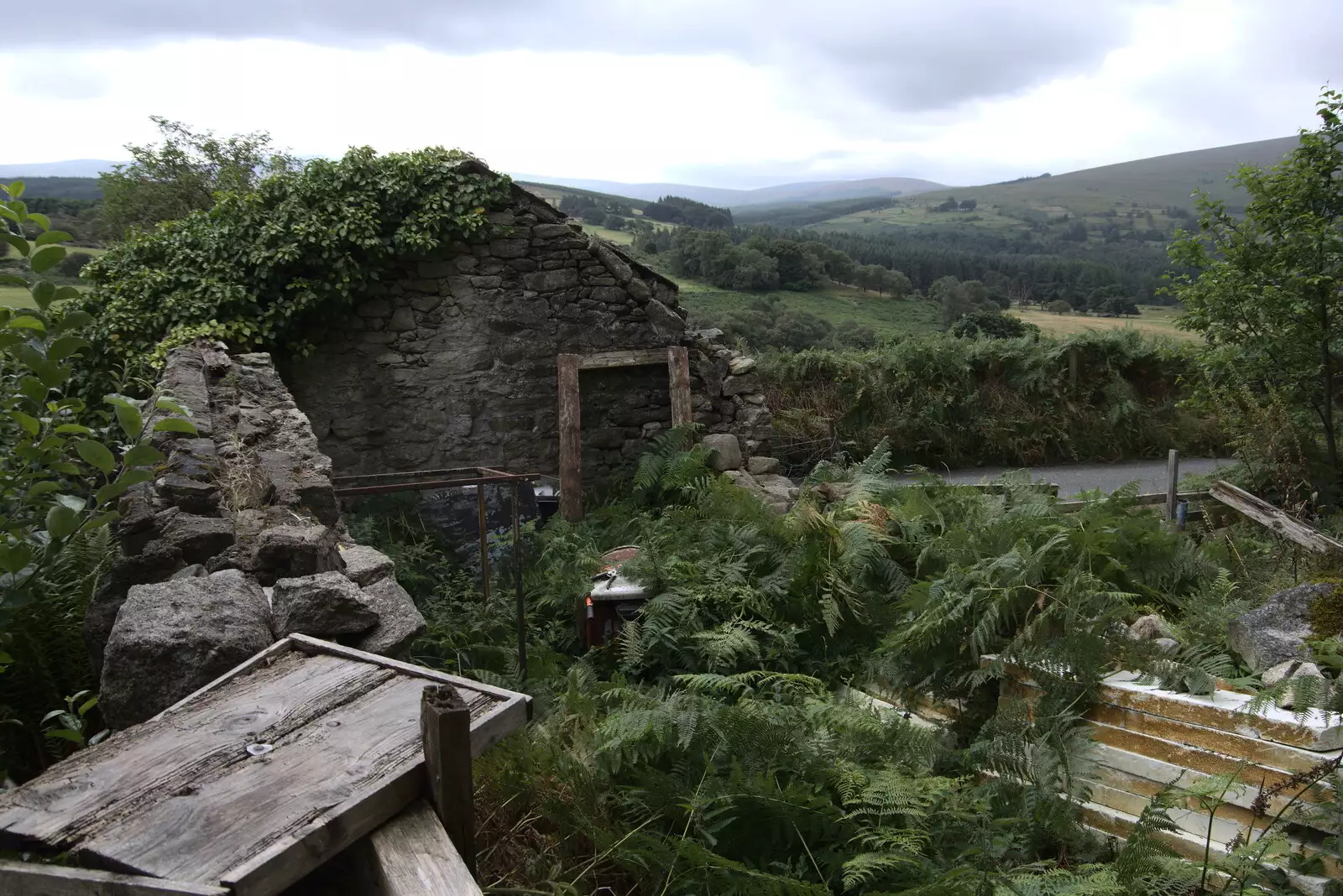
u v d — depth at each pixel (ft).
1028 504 19.74
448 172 31.99
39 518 9.70
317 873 6.10
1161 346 45.03
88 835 5.05
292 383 31.48
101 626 9.95
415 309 32.32
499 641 17.74
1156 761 11.24
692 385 33.81
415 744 5.98
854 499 21.12
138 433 9.05
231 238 30.71
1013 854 10.28
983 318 51.85
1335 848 9.55
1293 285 28.76
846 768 10.45
